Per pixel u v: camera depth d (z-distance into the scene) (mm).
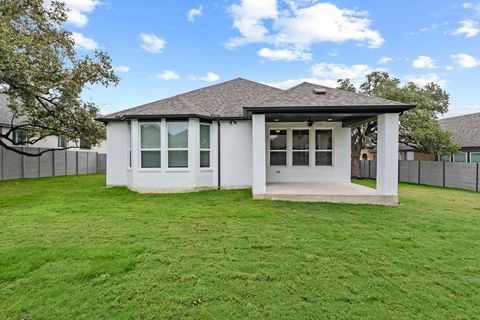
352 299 3127
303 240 5121
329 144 12406
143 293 3193
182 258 4207
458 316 2846
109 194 10344
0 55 9195
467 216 7199
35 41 11359
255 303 3025
